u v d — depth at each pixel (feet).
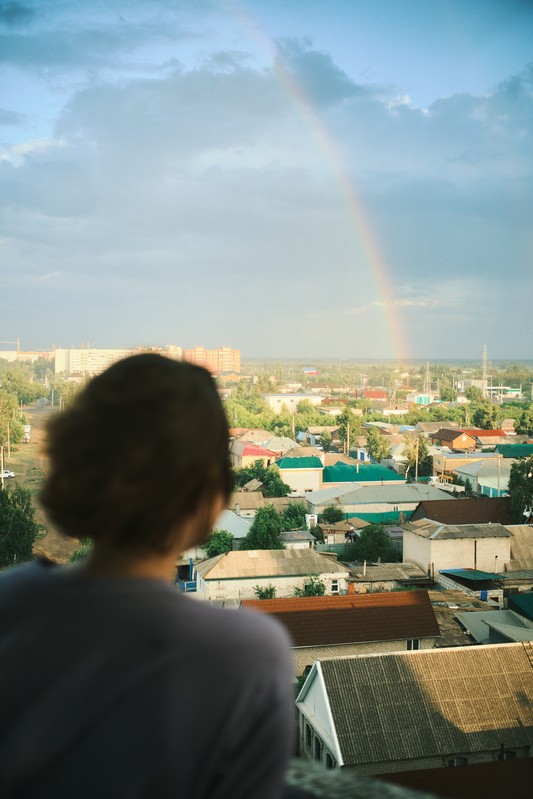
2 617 2.60
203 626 2.52
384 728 40.86
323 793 4.01
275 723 2.48
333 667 43.98
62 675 2.44
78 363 461.78
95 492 2.55
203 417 2.69
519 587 92.22
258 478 160.56
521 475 120.88
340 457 184.96
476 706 42.32
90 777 2.37
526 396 510.58
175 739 2.38
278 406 386.52
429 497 139.33
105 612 2.50
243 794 2.42
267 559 88.02
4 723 2.44
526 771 13.88
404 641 61.05
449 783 13.96
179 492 2.61
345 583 88.48
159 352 2.93
